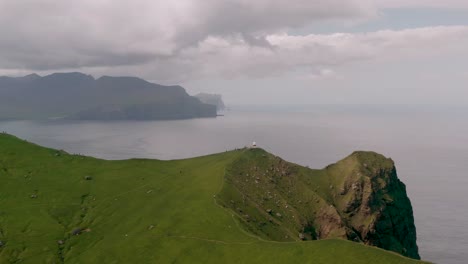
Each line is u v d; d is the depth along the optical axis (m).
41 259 116.06
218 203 134.62
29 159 184.25
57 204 148.62
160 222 128.00
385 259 94.81
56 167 179.38
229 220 124.06
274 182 180.00
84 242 125.81
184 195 145.88
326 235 166.50
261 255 104.56
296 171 196.50
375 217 181.12
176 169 181.75
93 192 158.88
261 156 196.38
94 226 135.25
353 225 178.75
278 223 146.12
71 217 141.88
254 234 120.50
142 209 139.88
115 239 123.69
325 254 100.00
